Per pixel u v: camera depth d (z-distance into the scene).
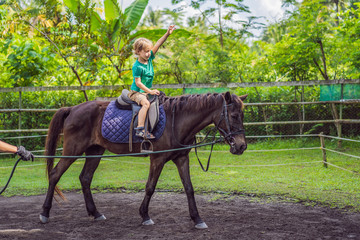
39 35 11.20
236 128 4.14
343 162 8.04
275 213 4.80
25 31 11.44
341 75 12.27
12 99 10.43
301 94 10.48
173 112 4.37
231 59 12.68
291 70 11.38
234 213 4.82
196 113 4.31
